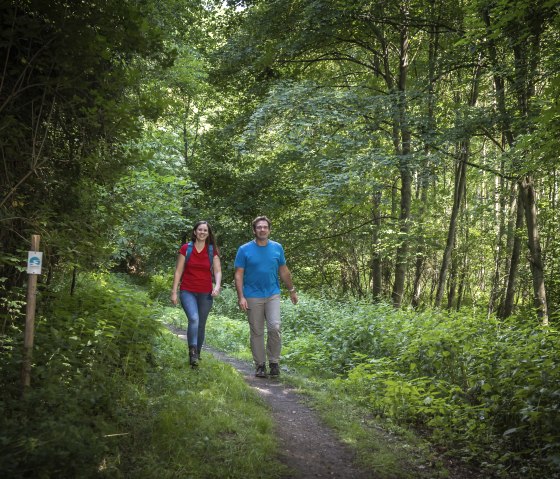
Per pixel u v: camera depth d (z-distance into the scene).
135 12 4.12
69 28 4.00
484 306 23.86
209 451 3.55
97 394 3.58
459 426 5.05
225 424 4.09
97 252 4.83
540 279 12.84
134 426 3.67
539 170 11.95
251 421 4.38
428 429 5.15
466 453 4.46
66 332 4.54
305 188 16.14
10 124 4.11
